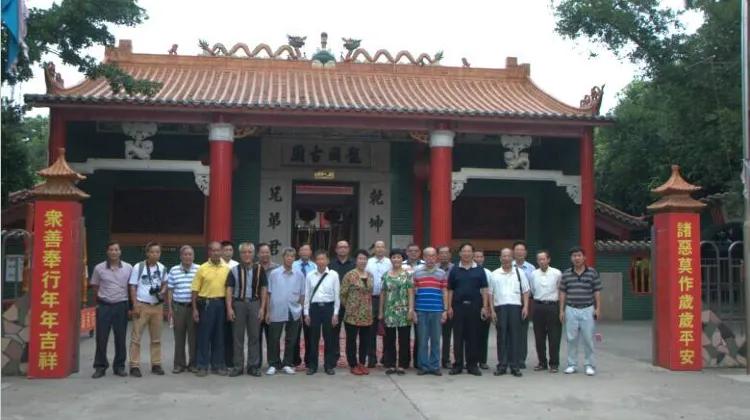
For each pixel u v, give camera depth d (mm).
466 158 23438
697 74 17109
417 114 19188
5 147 18094
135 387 10688
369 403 9797
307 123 19422
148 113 18812
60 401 9680
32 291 11305
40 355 11297
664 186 12984
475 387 11008
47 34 14633
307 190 23297
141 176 22047
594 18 17688
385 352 12461
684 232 12781
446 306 12234
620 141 28047
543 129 20250
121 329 11617
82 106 18141
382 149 23578
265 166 23016
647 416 9219
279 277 12047
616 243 22031
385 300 12289
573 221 21531
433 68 24375
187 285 12000
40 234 11375
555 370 12547
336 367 12719
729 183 18219
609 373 12383
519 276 12352
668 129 19391
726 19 16359
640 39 17891
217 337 11828
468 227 23375
